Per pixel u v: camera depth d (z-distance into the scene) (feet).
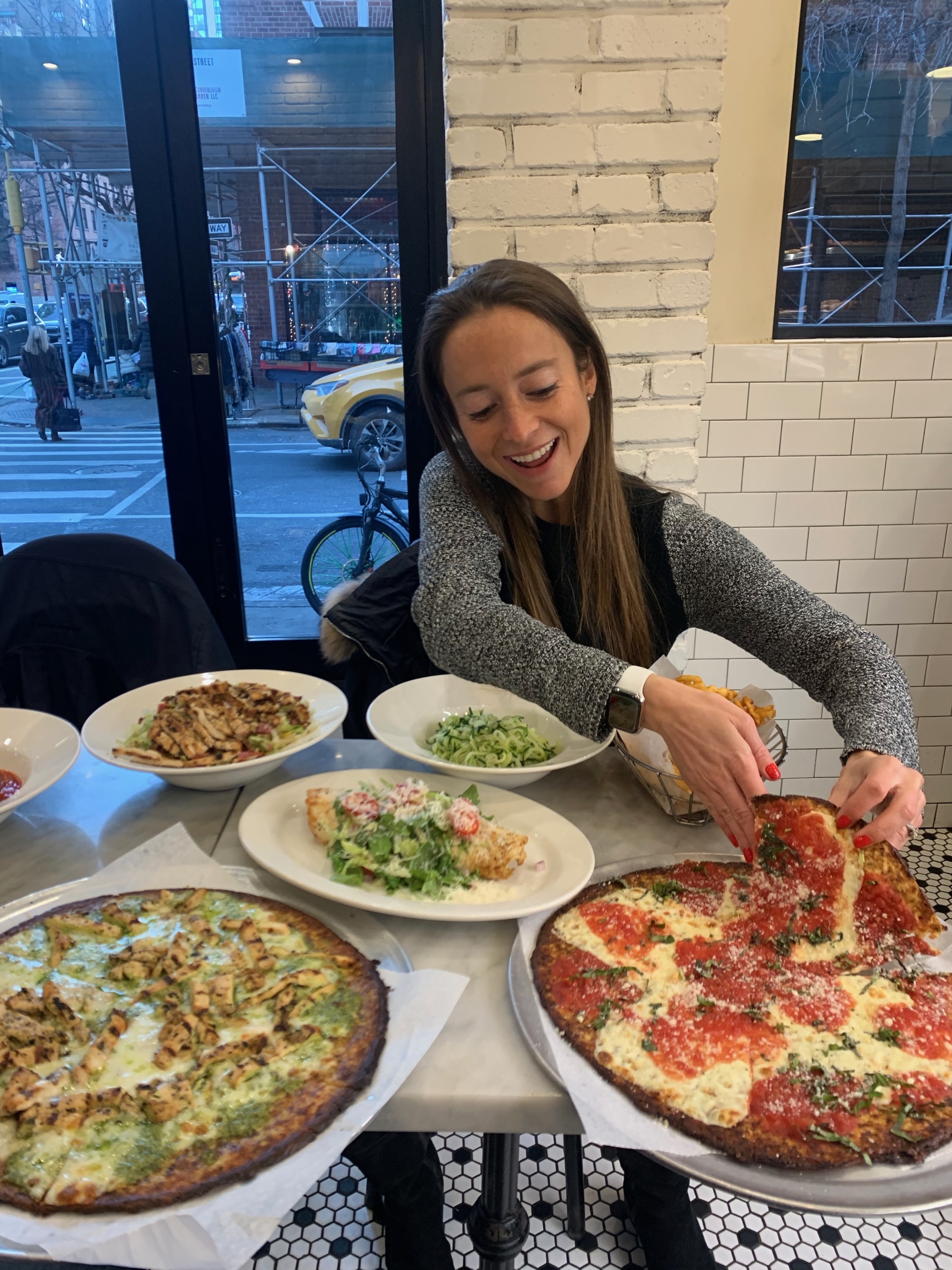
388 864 3.02
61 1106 2.16
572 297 3.96
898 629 8.27
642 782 3.82
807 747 8.29
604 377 4.12
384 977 2.65
